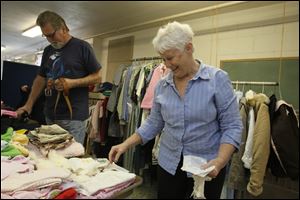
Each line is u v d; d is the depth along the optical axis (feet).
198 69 2.96
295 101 5.89
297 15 5.97
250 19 6.47
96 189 1.94
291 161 4.91
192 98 2.89
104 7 5.20
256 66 6.20
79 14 4.41
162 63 3.20
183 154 3.03
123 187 2.16
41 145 2.41
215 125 2.99
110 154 2.69
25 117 2.59
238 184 4.91
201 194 2.43
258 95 5.10
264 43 6.28
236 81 6.03
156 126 3.21
